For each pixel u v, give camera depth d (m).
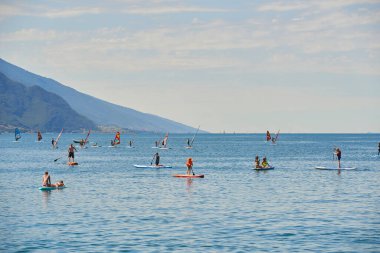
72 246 44.91
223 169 129.62
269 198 72.81
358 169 127.25
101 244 45.56
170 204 67.06
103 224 53.59
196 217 57.47
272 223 54.16
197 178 103.94
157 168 132.12
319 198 72.75
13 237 47.97
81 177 106.19
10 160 166.88
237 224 53.72
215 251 43.53
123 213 60.03
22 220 55.69
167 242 46.22
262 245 45.38
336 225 53.25
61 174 113.56
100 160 169.12
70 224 53.56
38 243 45.84
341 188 85.06
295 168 132.38
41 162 156.50
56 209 62.72
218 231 50.44
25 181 97.38
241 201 69.75
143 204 66.94
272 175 111.06
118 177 105.94
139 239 47.22
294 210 62.16
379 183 92.75
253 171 122.88
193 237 48.00
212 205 66.12
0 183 93.44
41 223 54.03
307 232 50.12
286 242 46.38
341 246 45.22
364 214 59.38
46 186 82.56
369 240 47.16
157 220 55.75
